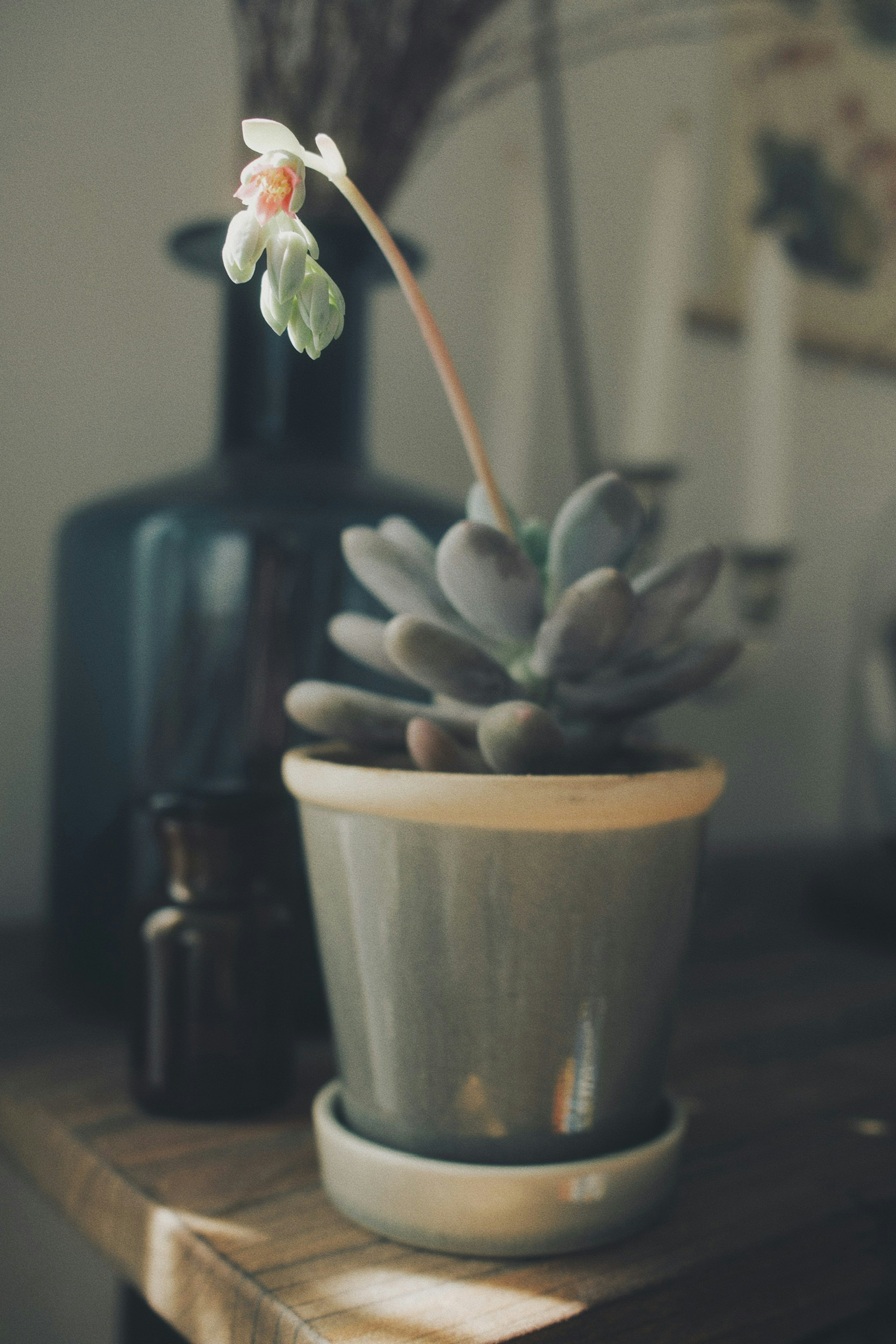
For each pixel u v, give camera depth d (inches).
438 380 34.2
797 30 42.0
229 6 30.3
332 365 25.6
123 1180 19.9
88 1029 24.4
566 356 36.6
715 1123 21.8
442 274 33.9
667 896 18.4
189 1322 18.6
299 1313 17.5
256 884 21.9
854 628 39.0
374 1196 18.7
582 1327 17.7
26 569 29.2
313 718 19.4
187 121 30.5
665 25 38.2
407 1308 17.6
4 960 27.4
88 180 29.5
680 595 18.9
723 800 42.7
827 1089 22.9
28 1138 21.7
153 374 30.5
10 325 28.8
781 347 32.6
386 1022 18.5
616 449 38.0
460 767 18.6
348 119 25.6
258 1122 21.5
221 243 24.8
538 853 17.8
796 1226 19.2
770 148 41.5
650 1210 18.9
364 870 18.3
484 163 34.5
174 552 24.0
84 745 24.9
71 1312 29.0
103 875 24.5
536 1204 18.3
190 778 24.0
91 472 29.8
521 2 34.5
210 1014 21.3
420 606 19.3
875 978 27.9
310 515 24.2
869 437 47.3
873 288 45.3
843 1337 19.9
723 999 26.6
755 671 33.9
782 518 32.7
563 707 19.4
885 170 45.3
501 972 18.0
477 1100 18.3
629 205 37.9
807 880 35.8
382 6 25.2
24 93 28.7
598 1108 18.5
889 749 35.4
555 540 18.8
